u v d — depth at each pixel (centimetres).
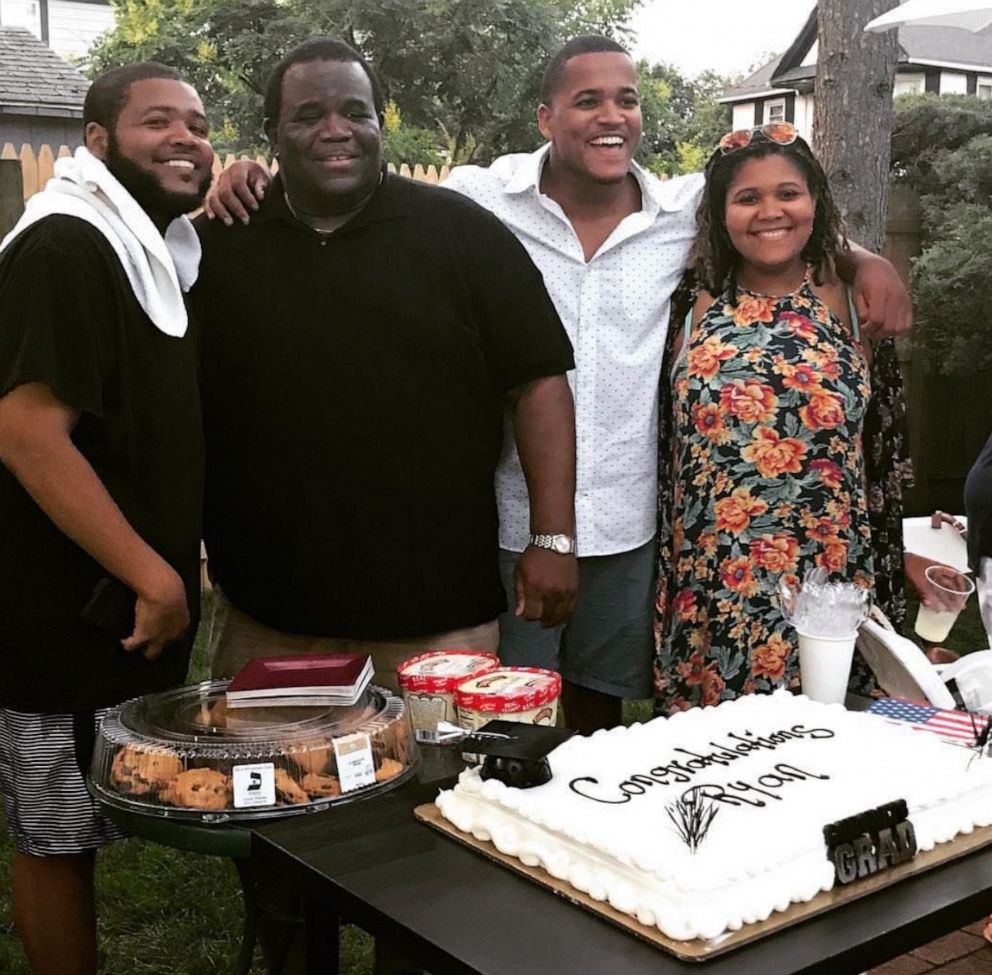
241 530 248
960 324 614
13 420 197
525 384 253
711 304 267
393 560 243
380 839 146
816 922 125
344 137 232
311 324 239
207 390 246
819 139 520
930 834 140
